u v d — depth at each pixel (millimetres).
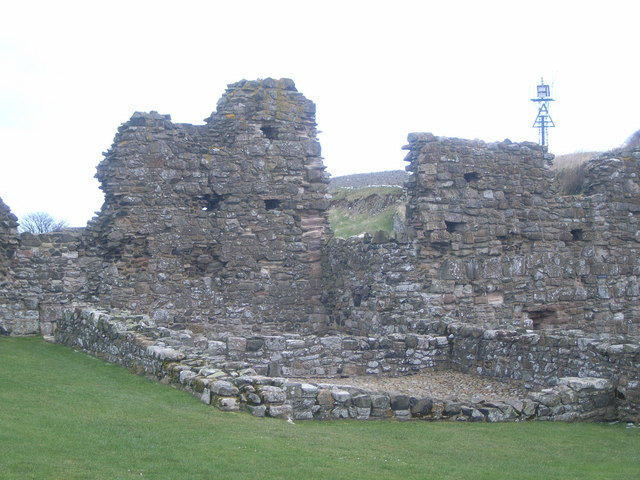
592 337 18219
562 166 44250
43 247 26656
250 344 20906
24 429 12008
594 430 15172
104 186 28359
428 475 11391
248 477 10625
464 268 26828
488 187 27469
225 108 29812
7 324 25531
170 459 11156
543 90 54281
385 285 26734
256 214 29500
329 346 21438
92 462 10812
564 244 28594
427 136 26812
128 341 18422
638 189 29625
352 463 11688
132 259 27781
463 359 21453
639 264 29578
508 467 12250
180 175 28578
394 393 15820
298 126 30141
